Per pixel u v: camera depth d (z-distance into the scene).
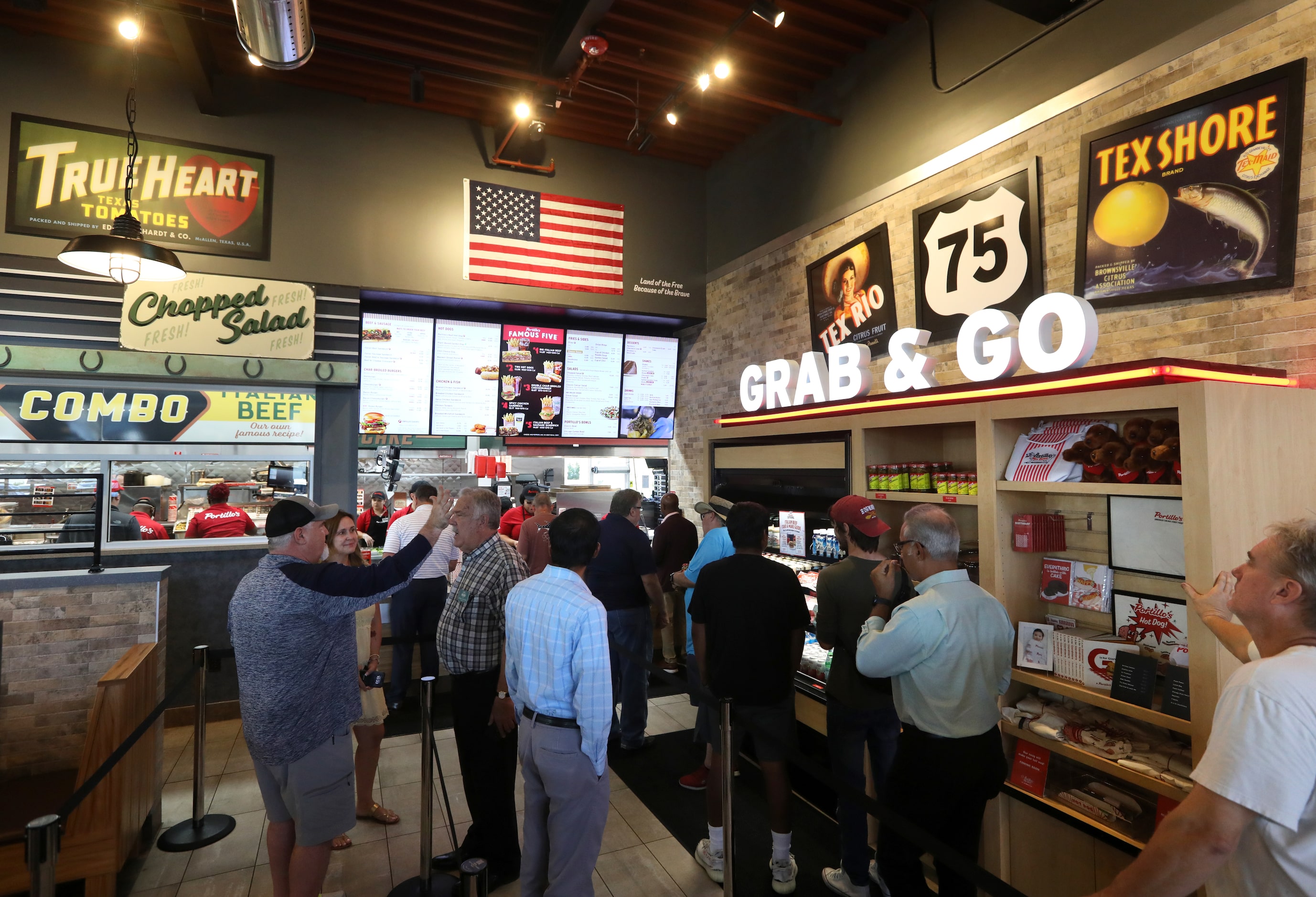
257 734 2.25
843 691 2.78
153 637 3.21
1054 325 3.75
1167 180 3.20
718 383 6.77
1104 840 2.37
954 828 2.24
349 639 2.44
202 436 5.21
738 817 3.37
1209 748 1.18
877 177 4.97
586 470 7.24
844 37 5.03
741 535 2.93
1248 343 2.90
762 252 6.16
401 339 6.27
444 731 4.41
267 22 2.22
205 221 5.24
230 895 2.72
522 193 6.25
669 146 6.56
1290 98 2.77
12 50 4.80
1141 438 2.42
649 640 4.23
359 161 5.72
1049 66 3.80
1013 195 3.95
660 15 4.73
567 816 2.18
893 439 3.62
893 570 2.49
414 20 4.66
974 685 2.21
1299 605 1.23
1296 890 1.11
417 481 6.67
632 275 6.66
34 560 4.55
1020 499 2.85
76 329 4.87
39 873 1.75
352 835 3.15
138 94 5.09
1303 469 2.28
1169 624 2.38
